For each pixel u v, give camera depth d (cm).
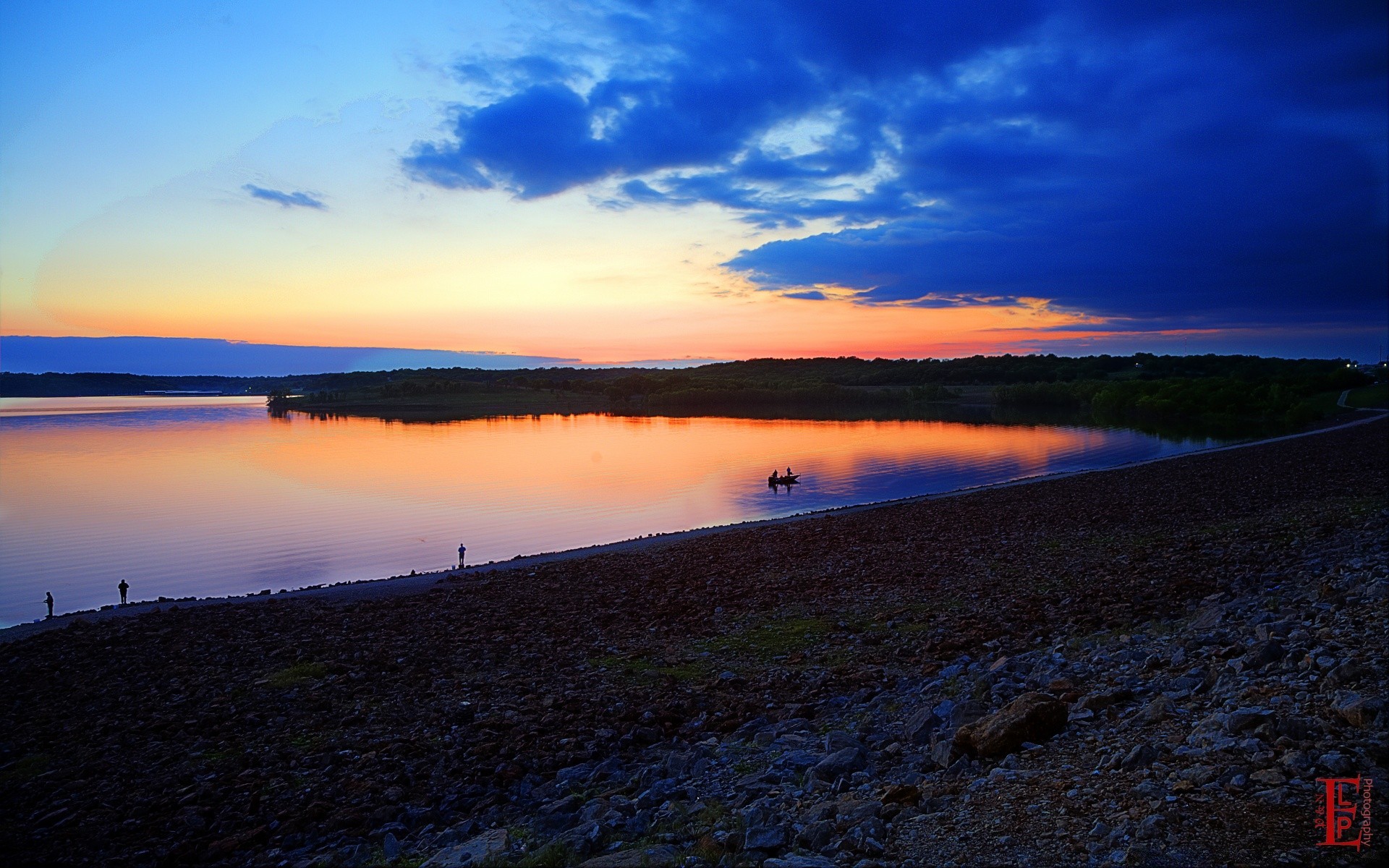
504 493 6762
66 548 4738
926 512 4131
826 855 695
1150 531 2989
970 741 911
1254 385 17562
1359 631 1060
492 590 2733
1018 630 1680
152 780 1166
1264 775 662
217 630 2214
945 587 2236
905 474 7362
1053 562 2494
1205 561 2233
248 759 1229
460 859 823
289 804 1062
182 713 1470
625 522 5306
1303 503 3350
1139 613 1694
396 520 5547
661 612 2170
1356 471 4688
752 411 19988
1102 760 802
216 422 17962
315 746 1273
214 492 7206
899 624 1844
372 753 1227
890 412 18888
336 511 5994
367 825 986
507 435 13412
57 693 1658
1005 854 628
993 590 2136
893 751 1005
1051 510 3853
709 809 864
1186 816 621
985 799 752
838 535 3516
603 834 834
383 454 10488
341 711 1437
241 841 948
